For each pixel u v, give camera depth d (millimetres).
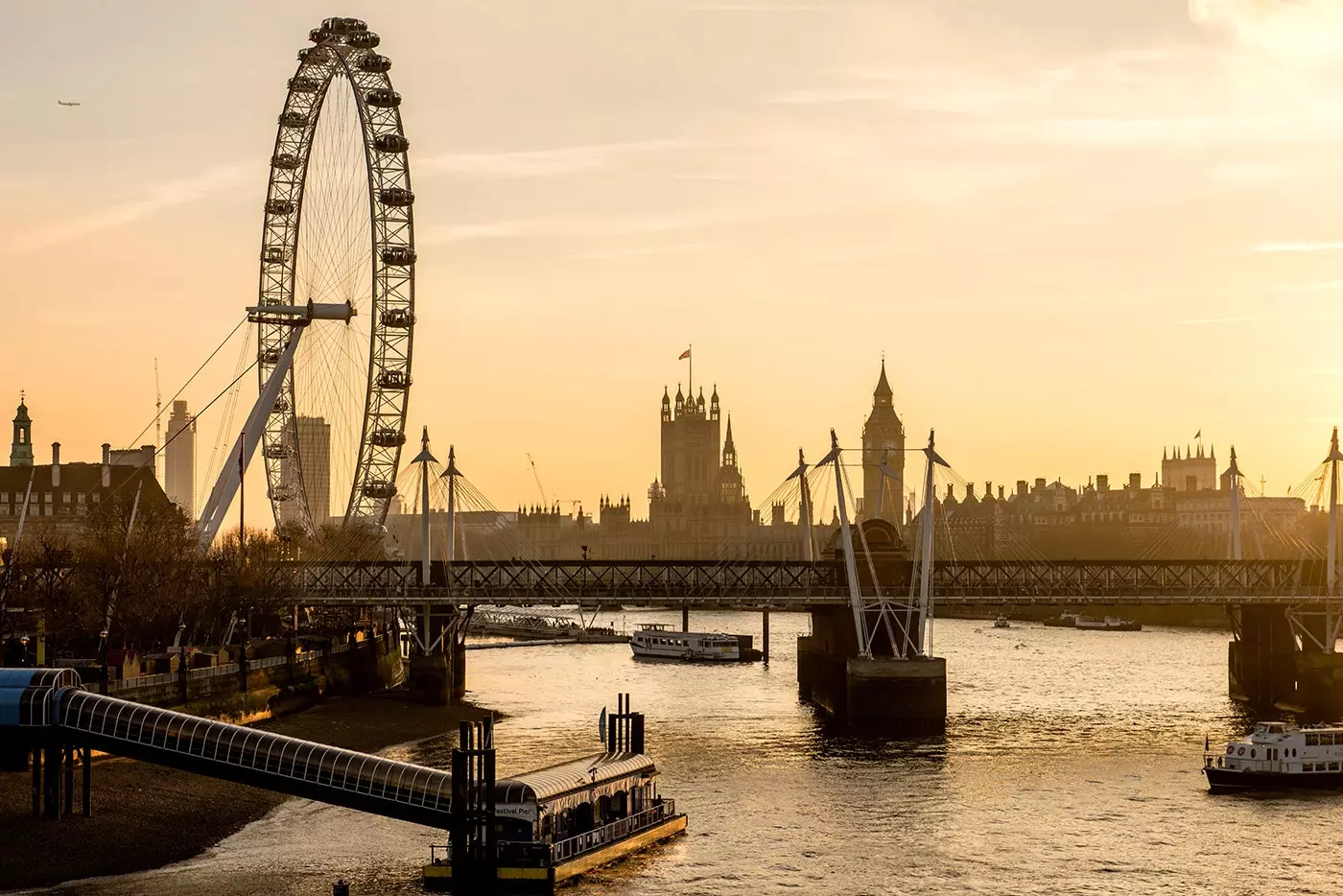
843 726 195625
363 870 118750
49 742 124688
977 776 157250
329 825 133250
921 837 130500
